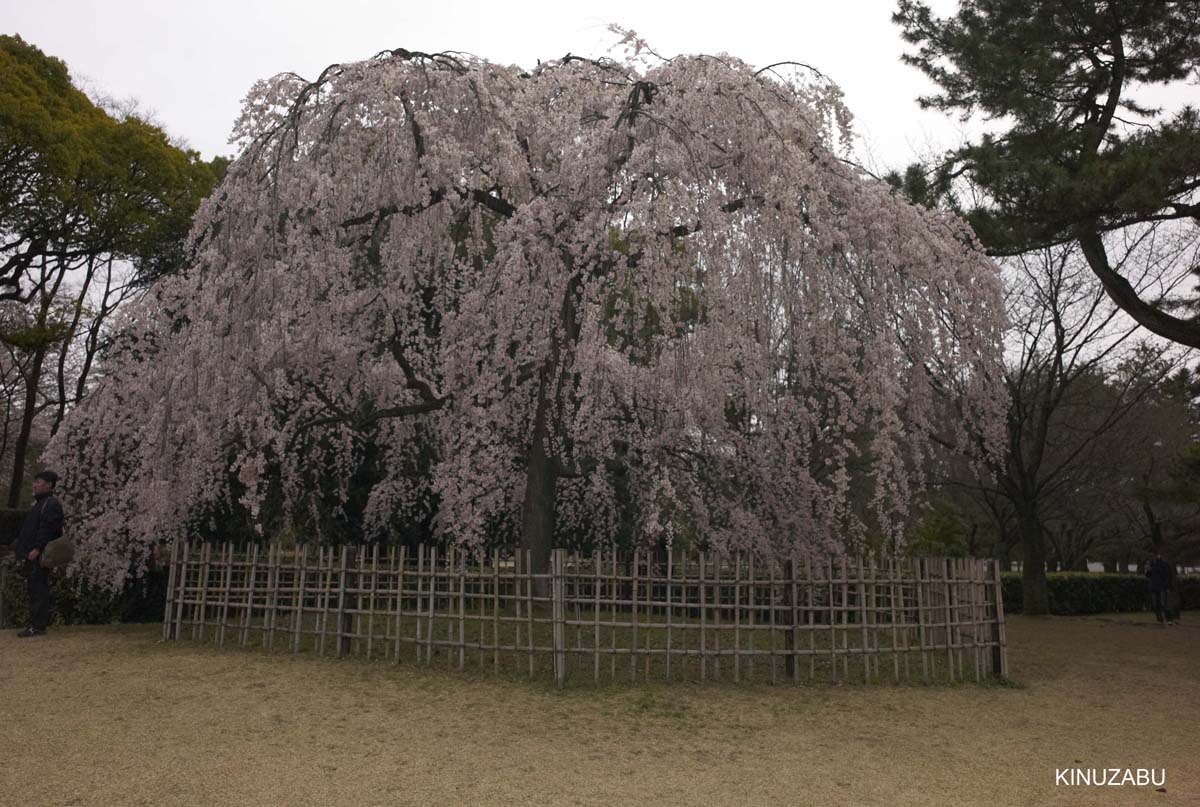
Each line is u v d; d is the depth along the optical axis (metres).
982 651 7.07
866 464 9.36
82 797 3.63
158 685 5.88
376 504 8.98
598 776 4.12
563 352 6.88
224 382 6.86
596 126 7.32
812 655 6.50
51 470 8.30
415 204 7.49
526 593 6.45
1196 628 13.80
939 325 6.86
